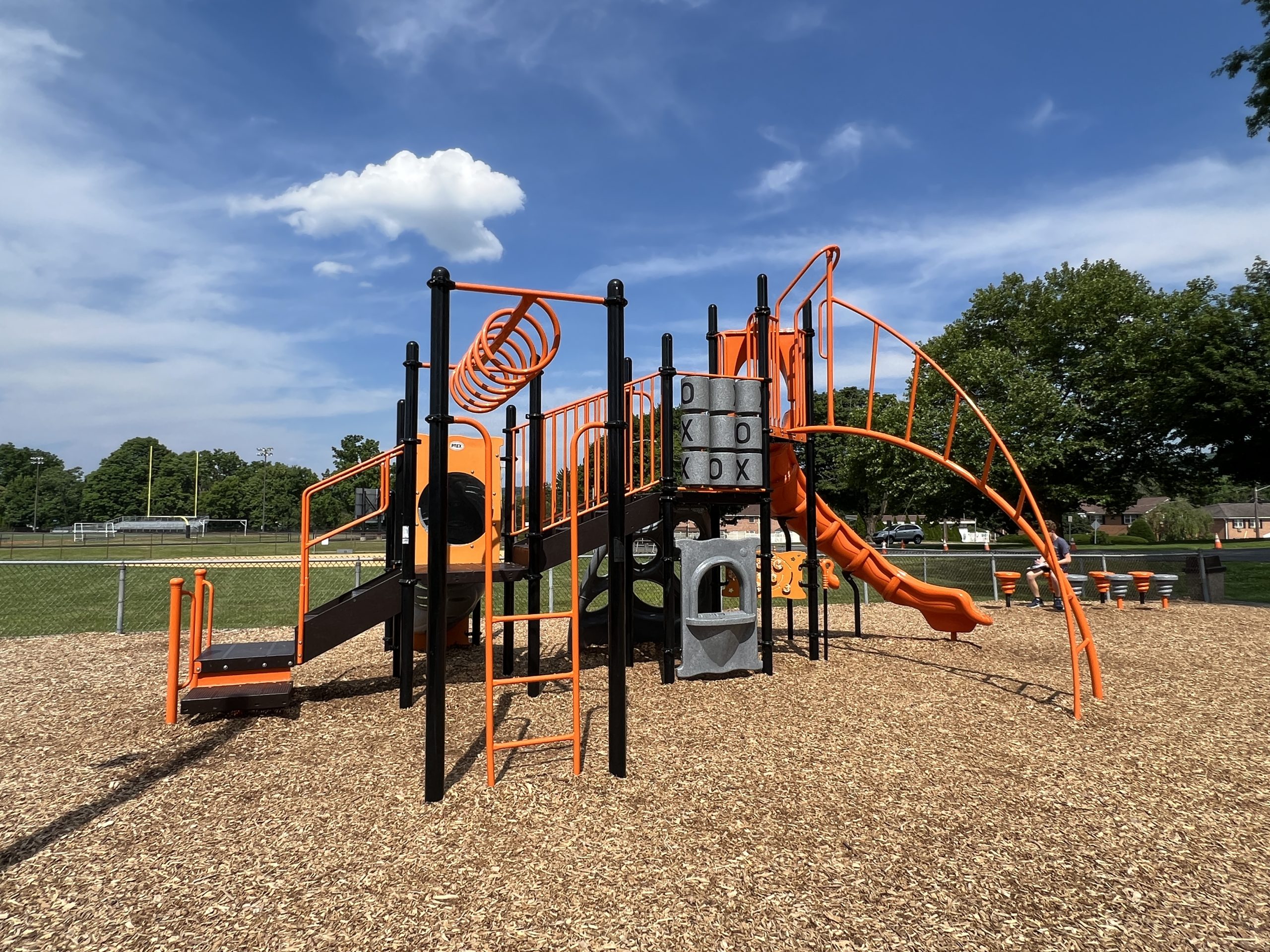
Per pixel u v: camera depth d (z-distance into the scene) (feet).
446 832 10.53
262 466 314.55
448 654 25.16
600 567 25.91
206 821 11.03
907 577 24.71
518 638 28.63
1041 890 9.00
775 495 24.21
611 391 13.21
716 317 24.00
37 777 13.04
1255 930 8.17
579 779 12.62
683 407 21.59
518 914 8.36
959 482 80.48
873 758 13.78
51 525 310.24
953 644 26.55
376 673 22.07
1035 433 73.87
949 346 92.84
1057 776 12.89
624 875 9.25
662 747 14.38
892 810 11.34
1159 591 37.50
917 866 9.55
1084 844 10.26
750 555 21.44
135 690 19.79
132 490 318.86
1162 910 8.55
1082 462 77.66
